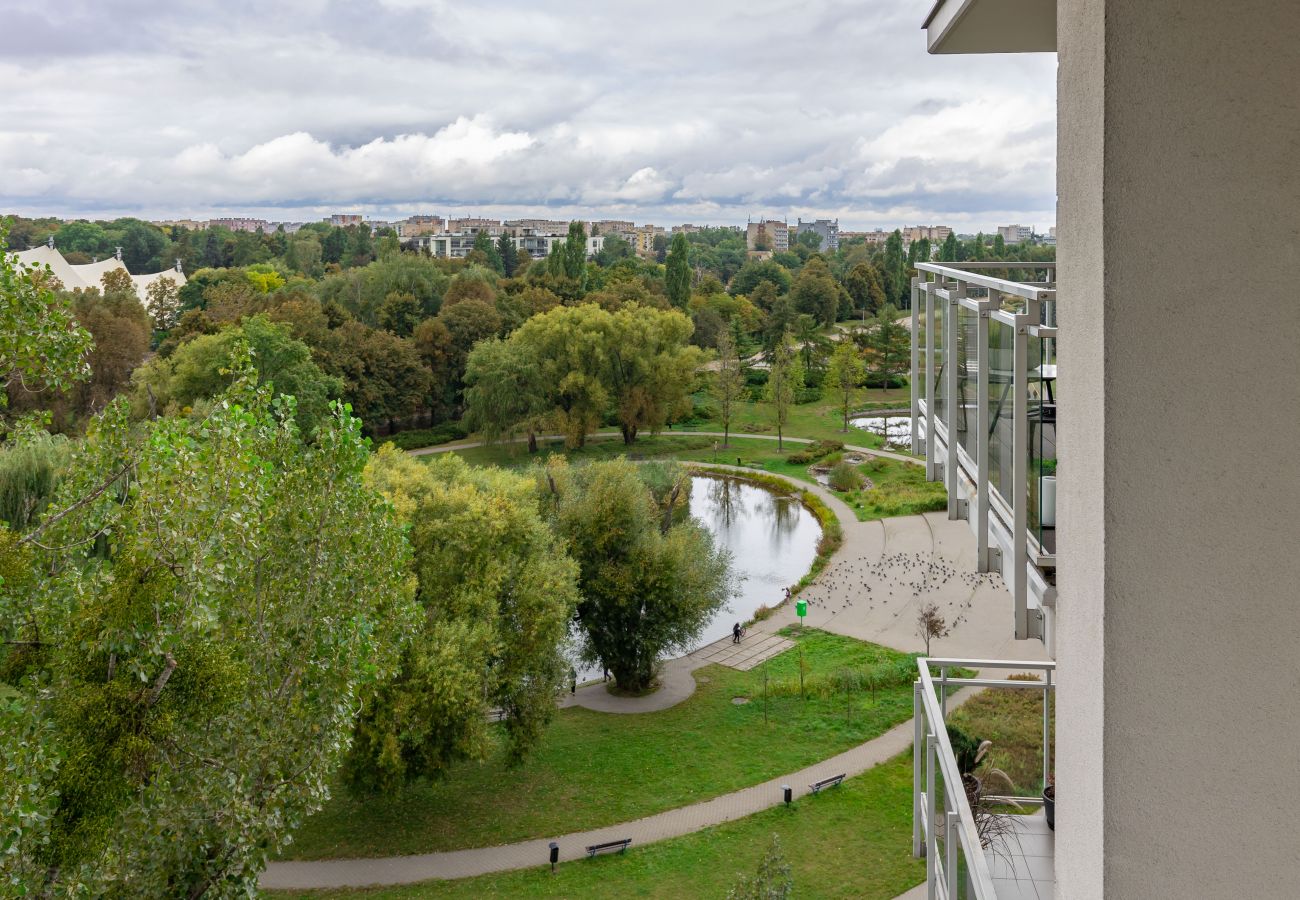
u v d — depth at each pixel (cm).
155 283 9344
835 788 2350
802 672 2962
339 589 1329
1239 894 208
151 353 7306
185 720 1115
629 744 2661
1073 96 231
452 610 2341
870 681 2948
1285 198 198
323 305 6956
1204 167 200
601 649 3005
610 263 15562
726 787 2398
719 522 4991
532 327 6244
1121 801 211
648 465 4034
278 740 1219
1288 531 202
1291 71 195
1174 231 202
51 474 2709
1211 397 202
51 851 998
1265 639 204
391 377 6438
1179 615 206
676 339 6631
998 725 2177
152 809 1081
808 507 5228
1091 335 217
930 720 870
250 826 1148
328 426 1355
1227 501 203
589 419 6300
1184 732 207
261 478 1231
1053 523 495
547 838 2195
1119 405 206
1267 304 199
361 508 1366
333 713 1280
